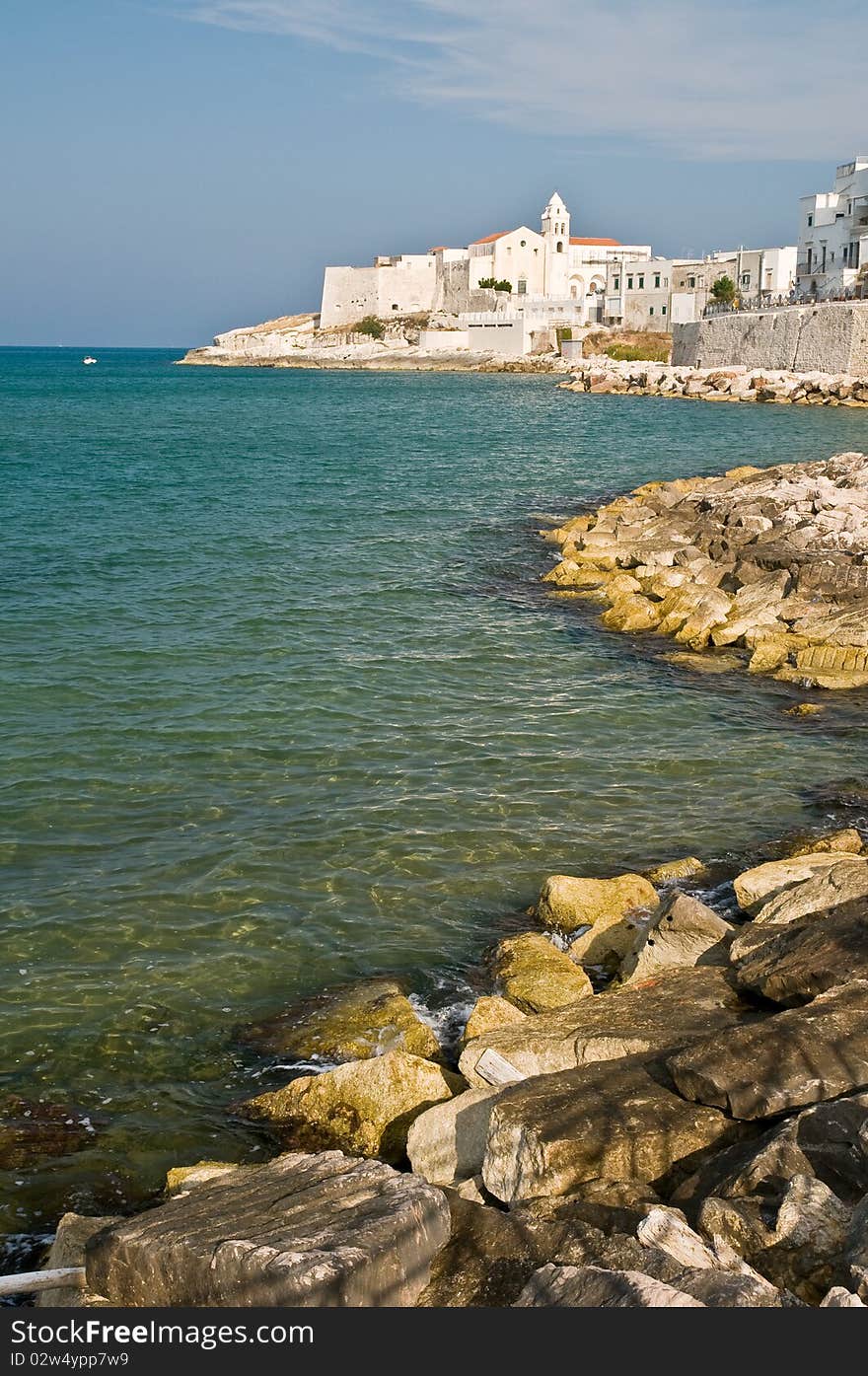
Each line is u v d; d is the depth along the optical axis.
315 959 11.62
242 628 23.42
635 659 22.08
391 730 17.91
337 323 193.50
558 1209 7.13
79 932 11.99
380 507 38.72
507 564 30.14
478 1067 8.92
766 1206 6.71
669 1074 8.25
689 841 14.30
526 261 171.62
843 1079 7.73
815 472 40.69
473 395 105.56
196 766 16.34
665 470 49.84
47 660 21.03
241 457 53.25
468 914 12.55
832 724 18.59
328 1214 6.81
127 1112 9.34
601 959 11.66
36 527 33.94
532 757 16.97
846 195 104.56
